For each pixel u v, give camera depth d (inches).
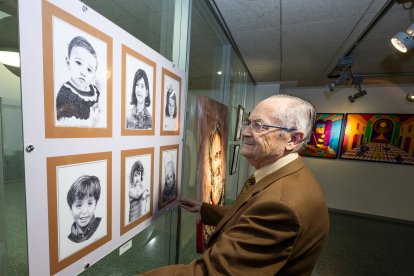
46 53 15.9
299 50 85.4
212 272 19.3
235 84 97.1
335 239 114.4
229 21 63.9
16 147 17.1
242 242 19.8
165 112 34.1
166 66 33.6
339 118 152.2
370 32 67.7
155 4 41.9
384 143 142.8
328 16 59.6
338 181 154.3
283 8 56.4
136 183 28.1
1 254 17.5
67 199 18.7
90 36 19.6
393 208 142.3
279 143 27.8
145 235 40.6
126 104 25.0
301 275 24.5
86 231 20.9
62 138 17.7
